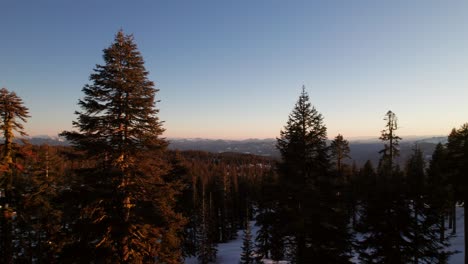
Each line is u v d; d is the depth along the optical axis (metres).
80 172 11.93
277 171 15.05
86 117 11.63
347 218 14.41
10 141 19.08
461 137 20.31
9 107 18.78
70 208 11.64
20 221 20.86
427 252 12.79
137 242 11.61
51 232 21.56
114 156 11.88
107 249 11.43
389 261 12.91
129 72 11.99
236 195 64.56
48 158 22.08
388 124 28.59
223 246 51.38
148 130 12.55
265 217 15.14
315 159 14.45
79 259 11.18
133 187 12.24
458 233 37.72
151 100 12.47
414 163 36.81
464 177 19.70
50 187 21.58
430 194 13.34
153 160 12.75
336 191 14.23
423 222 13.07
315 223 13.59
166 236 12.58
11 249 19.66
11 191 19.39
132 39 12.67
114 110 11.99
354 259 26.48
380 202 13.52
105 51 11.96
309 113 14.48
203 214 41.69
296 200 14.46
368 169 44.25
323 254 13.56
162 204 12.80
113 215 11.65
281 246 14.75
